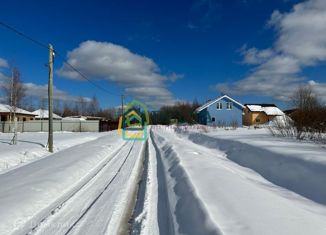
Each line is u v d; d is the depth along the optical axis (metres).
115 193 6.94
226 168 8.22
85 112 87.31
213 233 3.72
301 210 4.36
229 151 12.73
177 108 71.38
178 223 4.73
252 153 10.38
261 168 8.82
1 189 6.73
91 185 7.78
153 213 5.50
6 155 12.17
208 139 17.64
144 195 6.77
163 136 25.34
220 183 6.13
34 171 8.99
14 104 35.81
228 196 5.13
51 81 15.54
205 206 4.66
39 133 36.62
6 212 5.12
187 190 6.02
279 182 7.33
